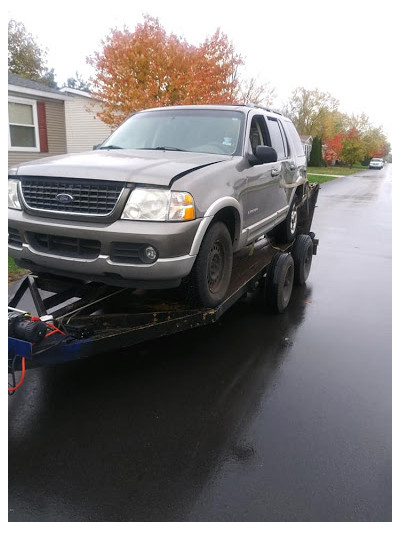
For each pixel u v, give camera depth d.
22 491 2.66
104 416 3.43
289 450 3.11
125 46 13.79
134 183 3.41
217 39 14.84
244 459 3.00
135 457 2.98
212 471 2.87
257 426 3.37
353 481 2.83
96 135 19.16
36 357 2.98
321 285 7.29
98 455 2.99
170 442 3.15
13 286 5.90
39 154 17.50
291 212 6.96
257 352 4.64
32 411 3.48
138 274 3.41
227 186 4.06
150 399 3.69
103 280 3.58
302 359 4.52
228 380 4.04
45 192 3.68
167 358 4.44
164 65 13.83
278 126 6.43
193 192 3.54
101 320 3.49
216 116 5.02
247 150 4.74
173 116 5.16
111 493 2.67
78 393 3.75
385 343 4.98
